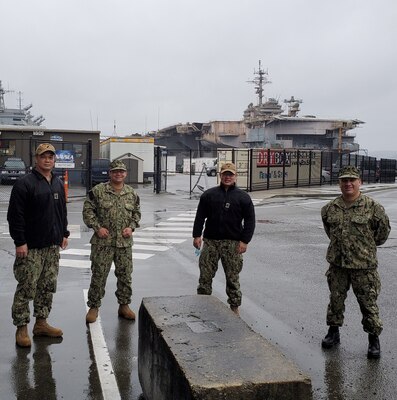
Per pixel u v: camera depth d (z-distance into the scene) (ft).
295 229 46.21
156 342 11.57
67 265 29.58
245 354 10.24
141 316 13.47
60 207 17.38
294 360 16.10
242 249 19.95
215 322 12.12
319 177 111.24
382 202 76.95
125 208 19.20
